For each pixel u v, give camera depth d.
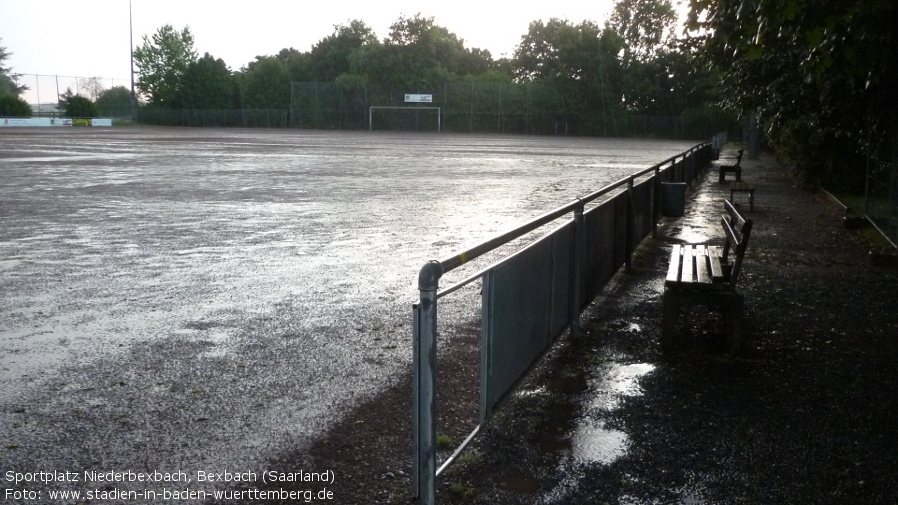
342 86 88.56
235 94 97.50
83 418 4.91
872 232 13.21
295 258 10.28
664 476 4.20
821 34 7.05
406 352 6.31
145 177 23.00
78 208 15.46
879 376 5.84
